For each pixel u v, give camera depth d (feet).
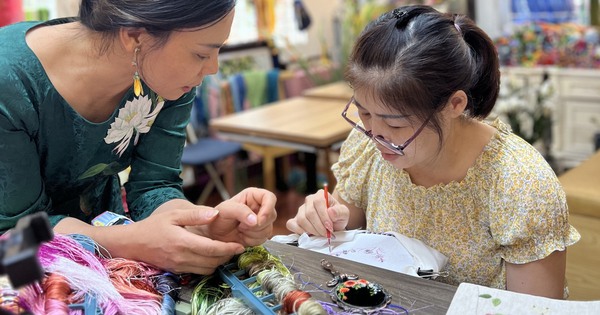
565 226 3.51
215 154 11.70
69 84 3.42
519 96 11.21
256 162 14.96
